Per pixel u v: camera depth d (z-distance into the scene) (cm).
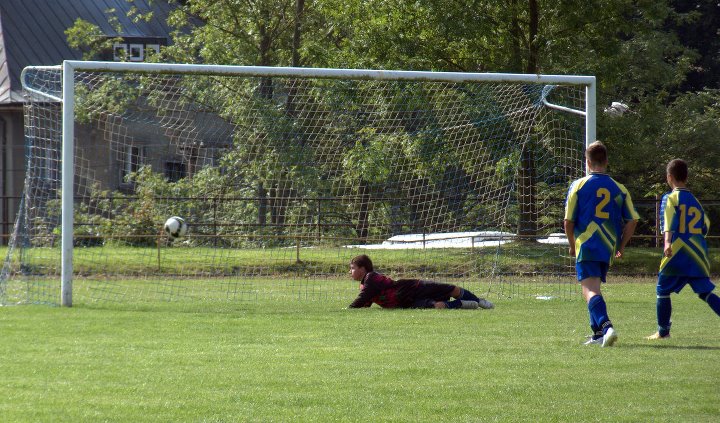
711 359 2128
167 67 3781
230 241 5719
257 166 5631
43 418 1486
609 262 2394
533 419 1505
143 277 5056
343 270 5481
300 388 1764
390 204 5550
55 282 4600
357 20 7588
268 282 4922
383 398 1670
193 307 3559
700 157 9550
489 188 5591
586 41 7312
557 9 6938
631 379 1866
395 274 5288
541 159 5831
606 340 2325
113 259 5319
